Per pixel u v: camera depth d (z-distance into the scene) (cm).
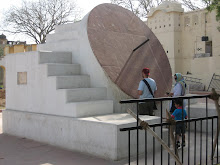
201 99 1581
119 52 719
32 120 680
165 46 2628
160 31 2659
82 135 558
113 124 504
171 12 2572
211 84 2231
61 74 677
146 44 805
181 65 2609
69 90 608
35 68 683
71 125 580
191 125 792
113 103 660
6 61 780
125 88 665
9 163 500
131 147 530
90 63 690
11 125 745
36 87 682
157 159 518
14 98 756
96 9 758
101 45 698
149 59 782
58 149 592
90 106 606
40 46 836
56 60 711
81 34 711
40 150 586
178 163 370
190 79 2397
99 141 527
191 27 2538
